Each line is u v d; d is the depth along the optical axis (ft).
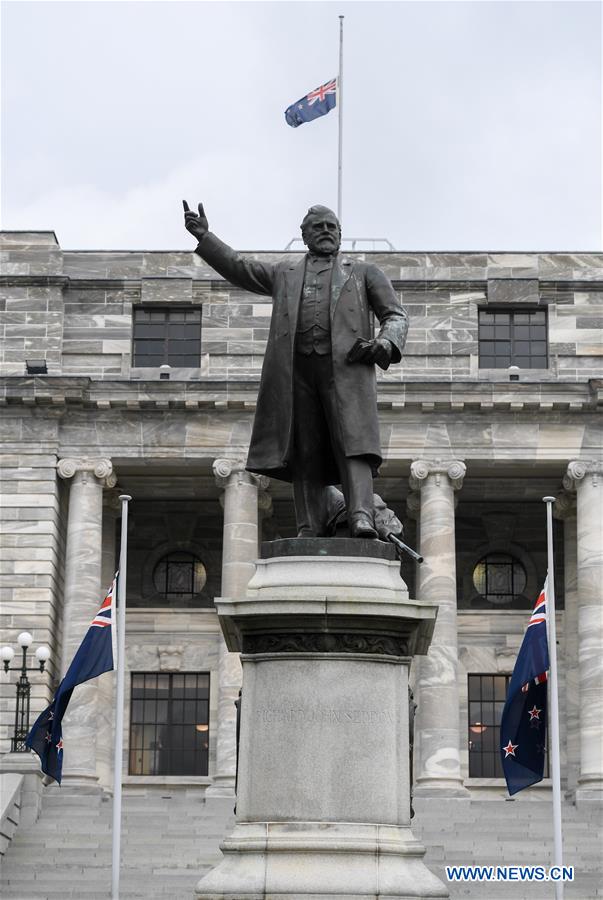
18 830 150.30
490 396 182.60
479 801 167.02
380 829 41.52
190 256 193.88
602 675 176.35
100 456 183.83
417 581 186.39
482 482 193.16
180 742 194.18
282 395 46.68
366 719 42.32
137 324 193.57
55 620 182.60
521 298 190.90
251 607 42.65
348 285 47.09
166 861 140.46
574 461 183.11
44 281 191.52
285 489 190.90
